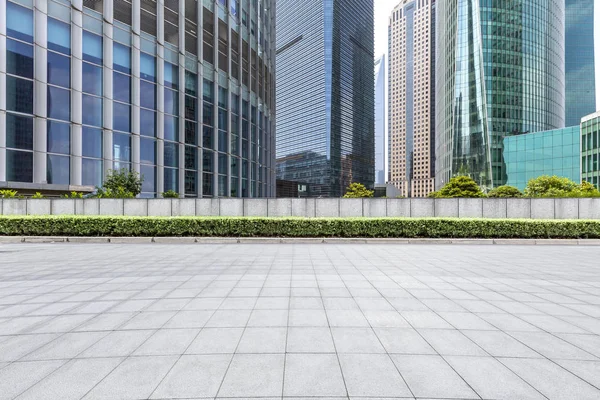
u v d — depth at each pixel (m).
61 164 19.53
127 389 3.08
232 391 3.04
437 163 99.94
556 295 6.45
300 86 158.62
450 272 8.58
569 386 3.16
